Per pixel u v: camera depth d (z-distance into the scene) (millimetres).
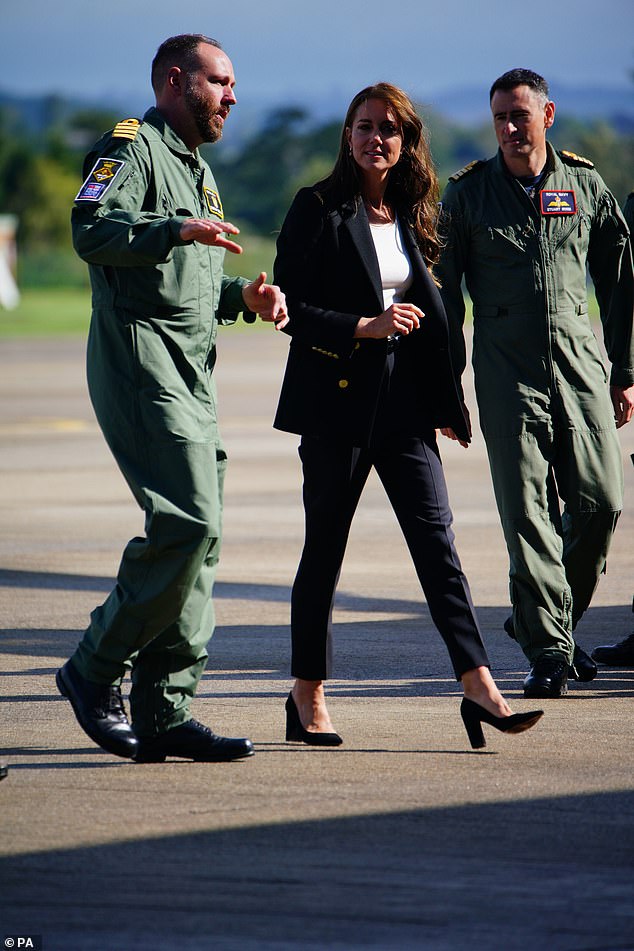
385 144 17172
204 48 16906
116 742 16609
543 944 11711
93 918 12258
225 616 26266
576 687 21109
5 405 73375
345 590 28766
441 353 17469
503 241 21062
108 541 34844
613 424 21562
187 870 13320
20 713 19391
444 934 11906
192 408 16625
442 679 21375
